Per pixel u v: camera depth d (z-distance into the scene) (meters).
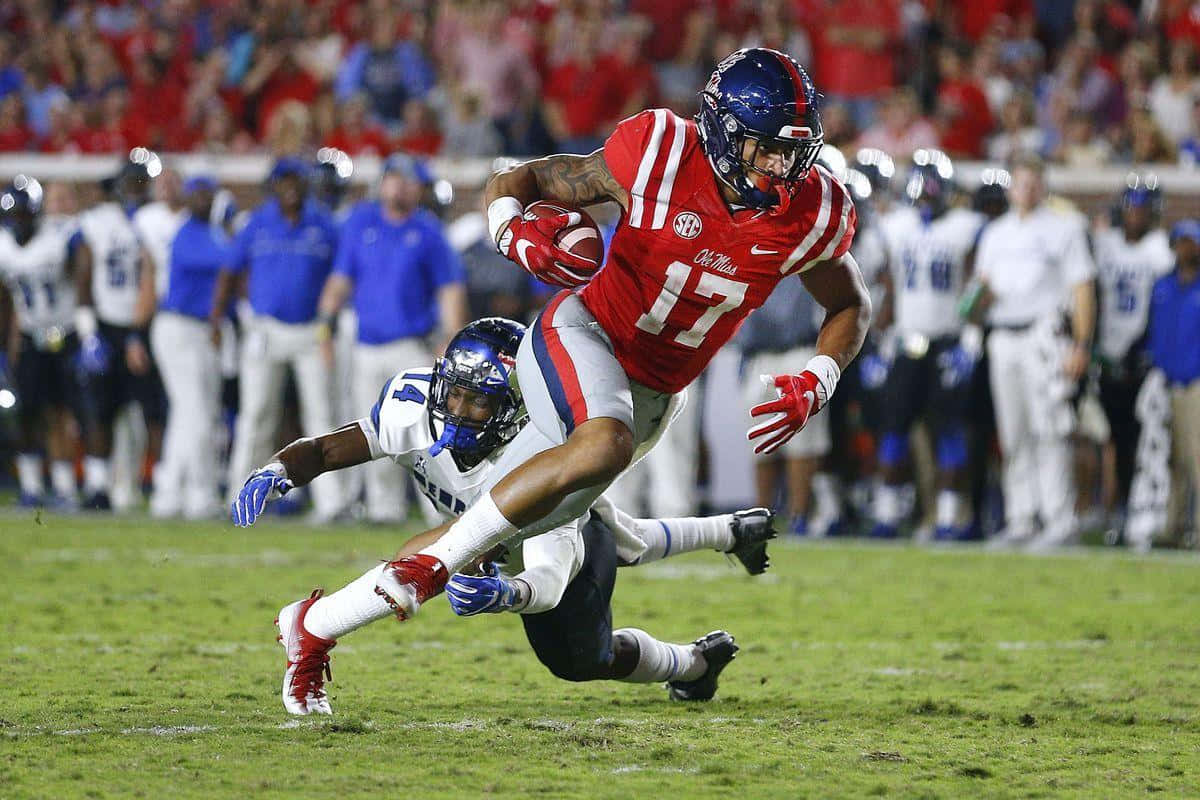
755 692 16.44
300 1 49.44
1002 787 11.97
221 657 17.89
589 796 11.34
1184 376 32.66
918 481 35.56
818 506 35.47
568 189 13.52
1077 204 39.47
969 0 47.41
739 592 24.88
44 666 17.03
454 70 45.62
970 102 42.38
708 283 13.48
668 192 13.25
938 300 33.25
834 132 35.88
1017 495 33.12
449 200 35.00
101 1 51.94
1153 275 33.97
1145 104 40.84
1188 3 45.41
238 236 34.59
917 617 22.33
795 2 45.84
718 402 38.41
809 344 33.25
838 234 13.62
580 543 14.09
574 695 16.03
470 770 12.07
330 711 14.19
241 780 11.58
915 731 14.28
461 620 21.38
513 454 13.59
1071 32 48.12
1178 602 24.17
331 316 33.72
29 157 44.50
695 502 37.06
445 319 33.25
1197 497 32.97
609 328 13.72
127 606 21.94
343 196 37.62
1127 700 16.03
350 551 29.27
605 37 45.53
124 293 36.62
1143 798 11.71
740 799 11.37
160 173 36.56
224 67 48.19
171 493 35.72
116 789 11.27
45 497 39.22
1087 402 33.28
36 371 36.81
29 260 36.22
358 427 14.45
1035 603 23.91
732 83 13.02
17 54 51.16
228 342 38.75
